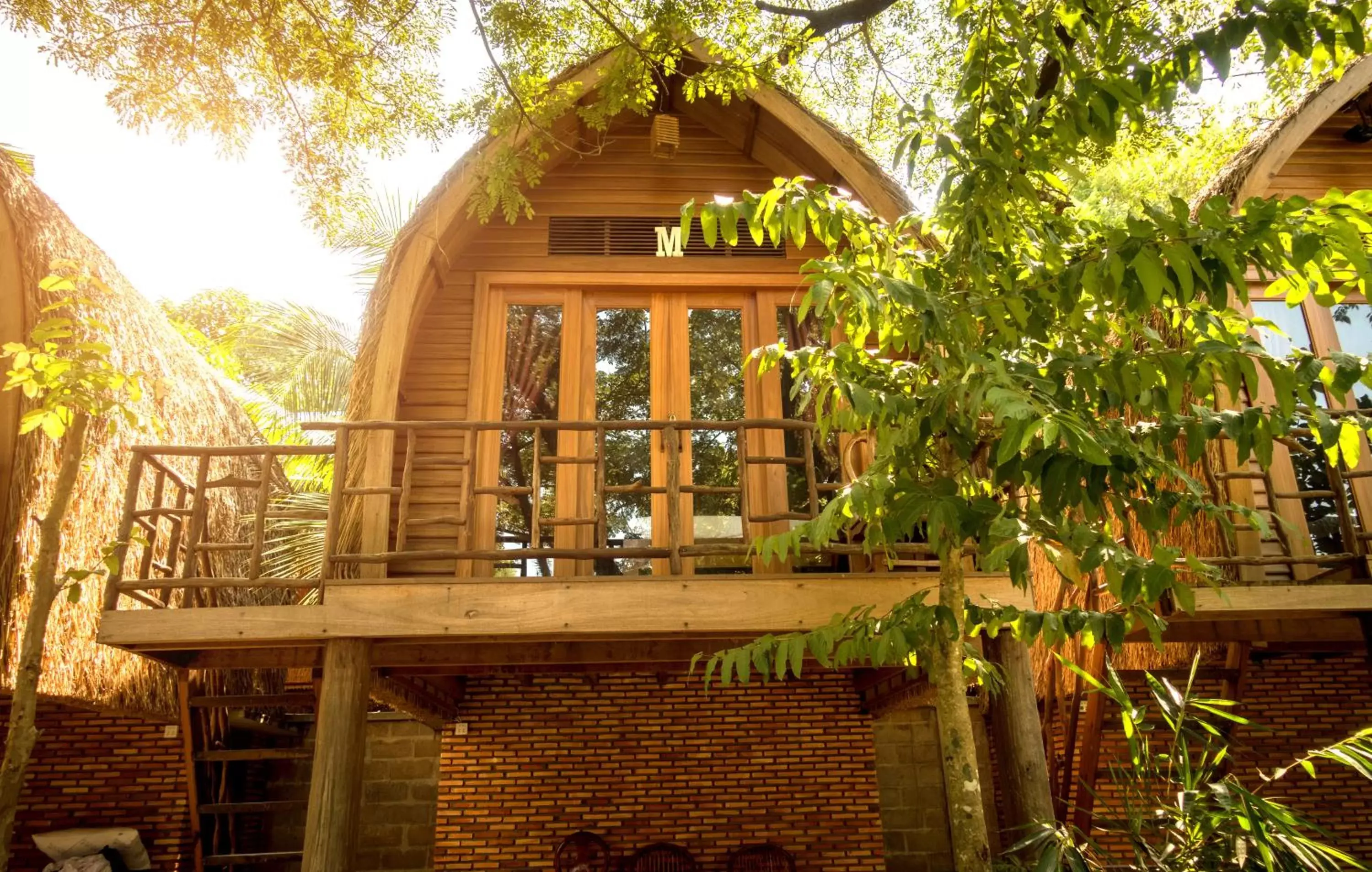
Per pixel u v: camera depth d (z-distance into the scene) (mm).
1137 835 3385
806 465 5156
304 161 6270
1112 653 7137
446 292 6344
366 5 5598
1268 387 6152
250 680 8008
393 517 5867
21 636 4969
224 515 7168
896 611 3053
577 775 8461
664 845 8219
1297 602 5293
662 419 6227
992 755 8805
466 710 8594
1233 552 5336
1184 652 7344
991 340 2959
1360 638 6426
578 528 6008
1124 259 2443
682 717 8656
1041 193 3635
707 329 6457
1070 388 2805
